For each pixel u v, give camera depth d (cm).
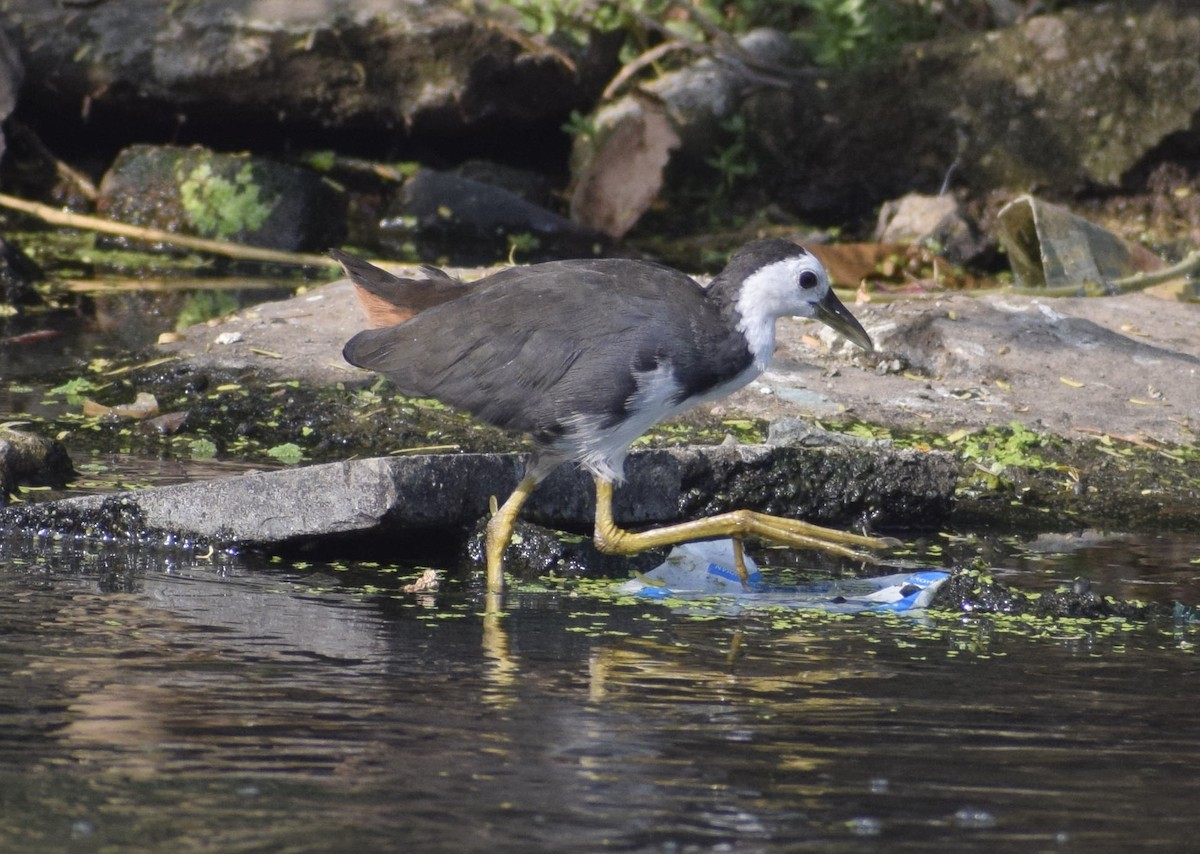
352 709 755
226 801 643
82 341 1602
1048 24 2217
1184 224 2155
